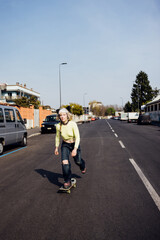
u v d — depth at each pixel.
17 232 2.69
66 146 4.06
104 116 170.75
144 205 3.38
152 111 45.28
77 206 3.41
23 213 3.22
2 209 3.39
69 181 4.01
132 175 5.08
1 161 7.31
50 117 20.25
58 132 4.16
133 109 68.50
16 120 10.00
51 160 7.14
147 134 15.88
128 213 3.12
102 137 14.17
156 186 4.28
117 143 10.98
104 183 4.54
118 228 2.71
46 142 12.45
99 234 2.58
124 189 4.14
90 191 4.08
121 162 6.51
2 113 8.62
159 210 3.20
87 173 5.37
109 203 3.49
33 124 26.80
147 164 6.19
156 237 2.50
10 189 4.33
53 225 2.83
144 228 2.70
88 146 10.19
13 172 5.68
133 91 68.75
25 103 47.53
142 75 67.56
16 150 9.73
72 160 6.97
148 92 67.06
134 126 27.95
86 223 2.86
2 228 2.80
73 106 65.38
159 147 9.50
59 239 2.50
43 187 4.38
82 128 25.88
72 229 2.71
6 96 54.12
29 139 14.59
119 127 26.16
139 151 8.47
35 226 2.82
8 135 8.96
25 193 4.07
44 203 3.57
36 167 6.17
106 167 5.93
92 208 3.32
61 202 3.59
